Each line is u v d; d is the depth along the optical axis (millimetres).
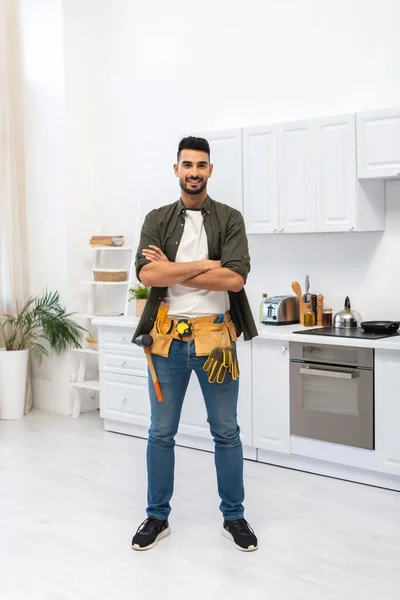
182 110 5457
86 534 3418
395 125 4074
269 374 4406
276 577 2949
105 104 5922
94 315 5770
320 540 3307
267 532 3404
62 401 5988
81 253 5949
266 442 4461
